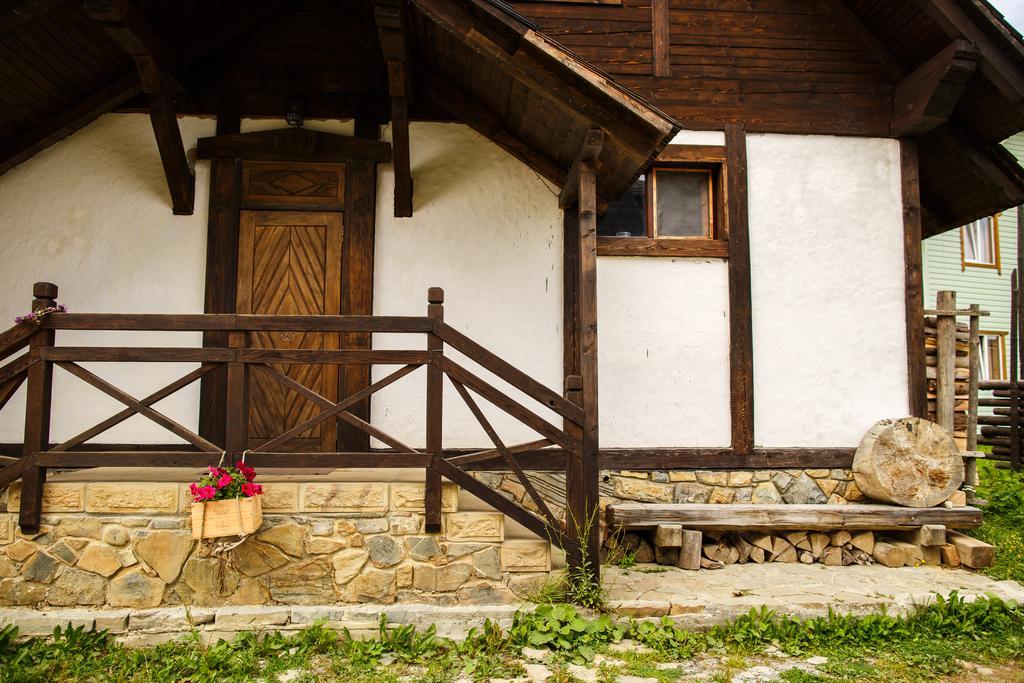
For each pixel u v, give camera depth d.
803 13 5.17
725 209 4.97
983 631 3.58
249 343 3.54
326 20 4.95
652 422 4.82
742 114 5.05
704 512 4.42
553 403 3.61
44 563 3.35
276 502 3.44
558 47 3.52
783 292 4.98
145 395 4.62
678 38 5.09
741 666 3.13
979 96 4.83
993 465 8.41
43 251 4.63
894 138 5.14
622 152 3.92
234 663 3.05
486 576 3.49
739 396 4.86
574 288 4.84
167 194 4.75
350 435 4.70
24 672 2.96
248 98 4.86
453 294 4.83
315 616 3.34
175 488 3.41
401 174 4.63
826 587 4.00
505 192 4.91
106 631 3.25
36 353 3.42
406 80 4.18
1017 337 8.37
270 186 4.82
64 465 3.38
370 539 3.46
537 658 3.12
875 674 3.08
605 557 4.59
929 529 4.52
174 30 4.56
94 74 4.48
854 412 4.95
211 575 3.37
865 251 5.05
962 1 4.38
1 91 4.17
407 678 2.96
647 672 3.02
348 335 4.77
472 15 3.63
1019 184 5.18
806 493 4.85
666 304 4.90
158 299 4.68
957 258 11.80
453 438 4.73
